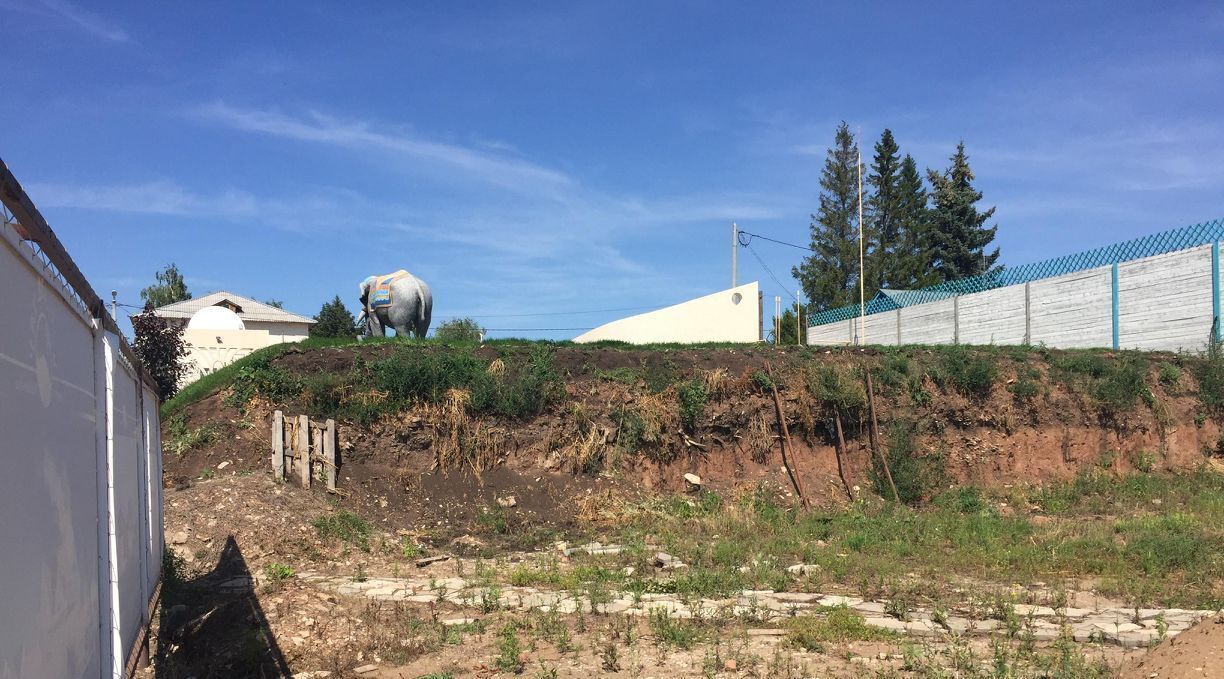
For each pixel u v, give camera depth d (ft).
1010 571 31.73
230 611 24.89
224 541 33.63
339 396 44.47
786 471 48.70
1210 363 54.65
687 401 48.34
